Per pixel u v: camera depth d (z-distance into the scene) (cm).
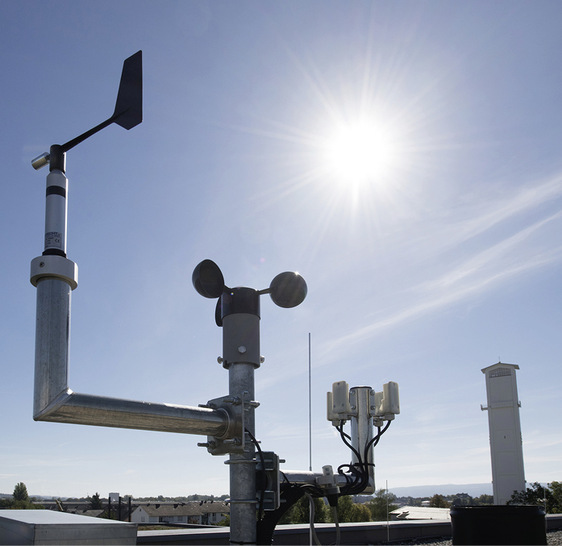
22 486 5550
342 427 494
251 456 361
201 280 361
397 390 485
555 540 919
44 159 328
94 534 325
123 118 362
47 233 305
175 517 6912
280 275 392
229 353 371
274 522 376
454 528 325
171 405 322
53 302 290
